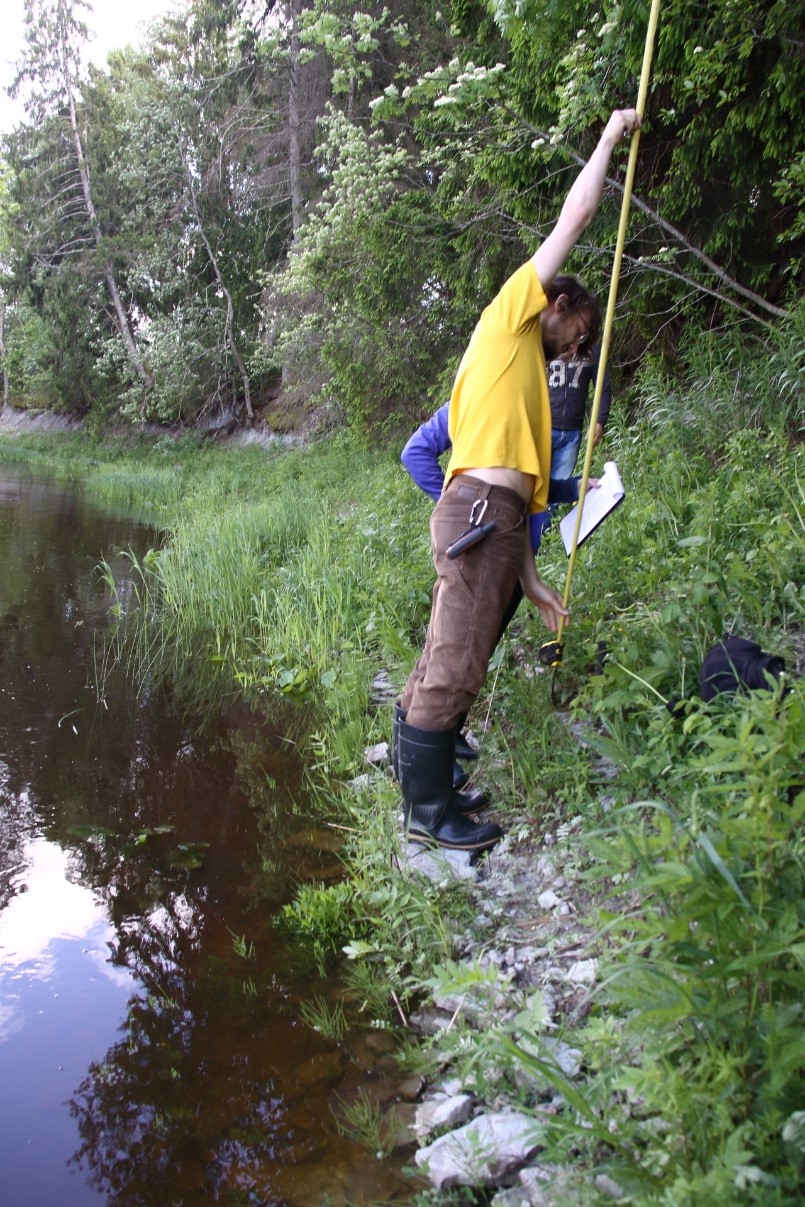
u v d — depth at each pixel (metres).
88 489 18.53
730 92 6.06
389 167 11.23
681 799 2.57
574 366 3.38
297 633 6.00
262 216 21.59
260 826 3.64
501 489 2.71
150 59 25.36
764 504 4.34
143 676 5.68
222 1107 2.18
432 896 2.81
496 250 9.27
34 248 29.52
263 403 23.92
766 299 7.15
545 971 2.44
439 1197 1.89
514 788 3.27
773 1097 1.51
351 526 8.46
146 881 3.22
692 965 1.73
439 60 11.30
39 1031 2.45
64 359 30.58
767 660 2.83
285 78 19.64
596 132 7.53
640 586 4.02
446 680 2.82
